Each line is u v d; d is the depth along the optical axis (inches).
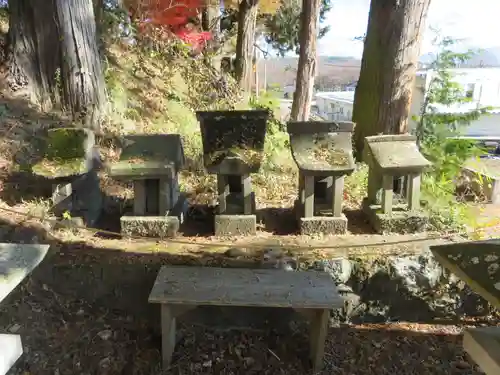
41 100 205.9
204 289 108.6
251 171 133.1
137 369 109.7
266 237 142.4
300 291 108.7
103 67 231.1
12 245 69.6
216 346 118.8
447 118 189.9
